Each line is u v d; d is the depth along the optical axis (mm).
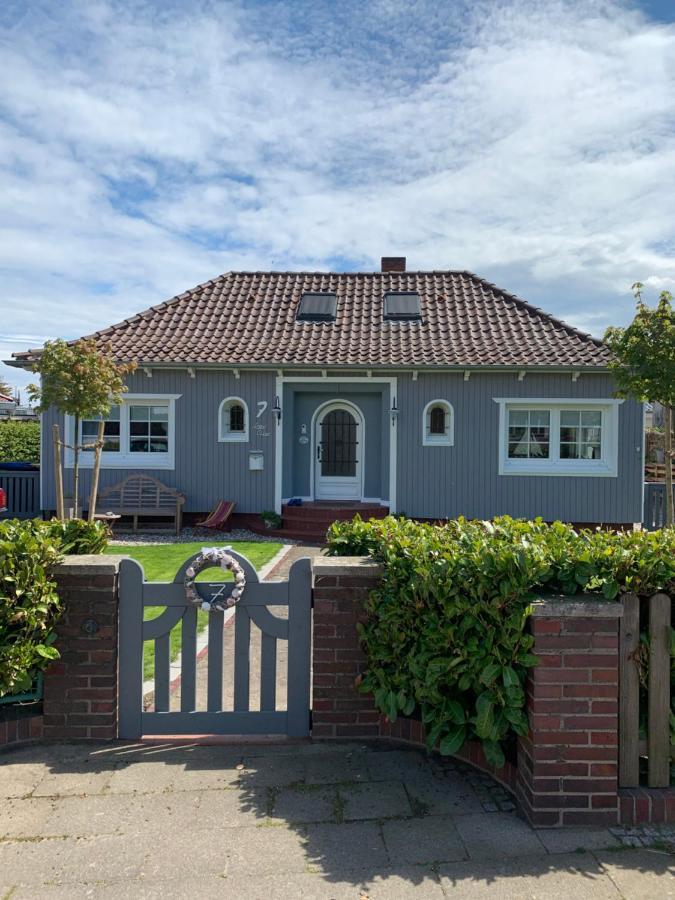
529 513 13289
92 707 3867
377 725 3953
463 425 13320
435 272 16734
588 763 3090
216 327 14422
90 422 13641
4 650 3492
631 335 9180
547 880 2656
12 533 3930
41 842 2900
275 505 13539
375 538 4367
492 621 3262
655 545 3441
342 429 14203
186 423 13531
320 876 2678
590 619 3117
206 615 6668
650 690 3193
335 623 3932
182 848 2861
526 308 14992
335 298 15570
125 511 13133
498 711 3252
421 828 3035
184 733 3977
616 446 13109
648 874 2701
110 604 3857
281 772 3557
